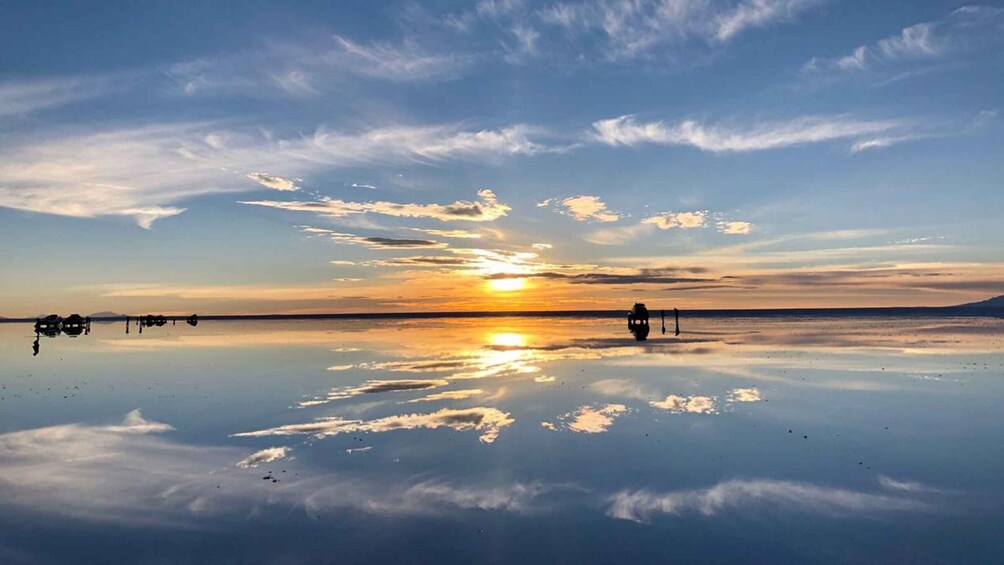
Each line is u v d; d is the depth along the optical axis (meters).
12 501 12.81
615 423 19.50
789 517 11.53
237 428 19.39
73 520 11.75
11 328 127.19
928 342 49.78
